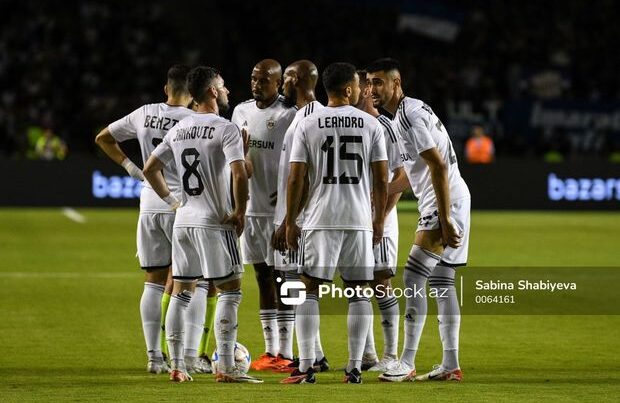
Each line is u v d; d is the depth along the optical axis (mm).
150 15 100812
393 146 25547
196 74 23281
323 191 22453
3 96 92750
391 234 25812
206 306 25297
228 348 23141
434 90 94875
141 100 93188
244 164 22734
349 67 22672
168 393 21516
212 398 20922
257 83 26453
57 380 23359
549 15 104375
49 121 89375
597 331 31641
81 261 47844
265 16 101375
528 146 91500
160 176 23812
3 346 28406
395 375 23344
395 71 23750
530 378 23984
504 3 104938
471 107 93000
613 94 98438
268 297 26672
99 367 25547
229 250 23016
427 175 23531
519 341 29875
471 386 22625
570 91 97188
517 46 101562
